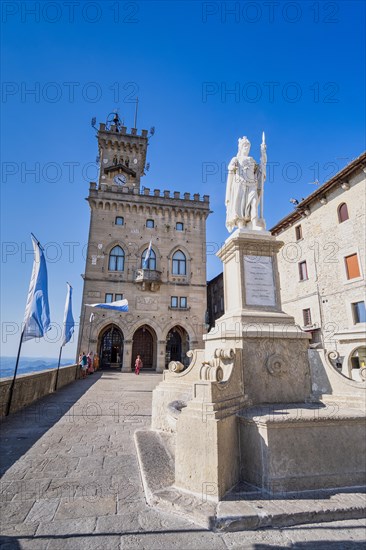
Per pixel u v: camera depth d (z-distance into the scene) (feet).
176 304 109.09
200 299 110.83
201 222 119.55
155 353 106.42
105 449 18.86
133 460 16.84
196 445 12.09
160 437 19.65
